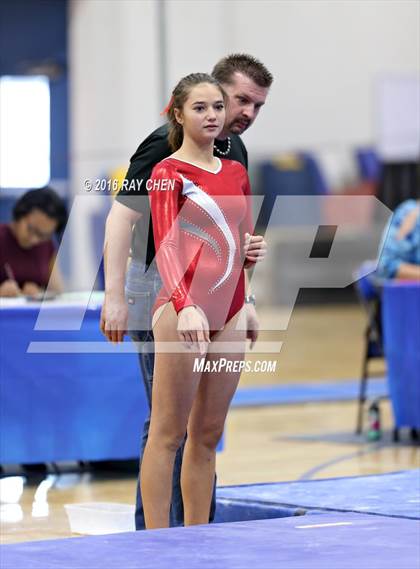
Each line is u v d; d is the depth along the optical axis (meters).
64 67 30.70
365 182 29.86
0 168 29.78
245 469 10.44
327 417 14.38
